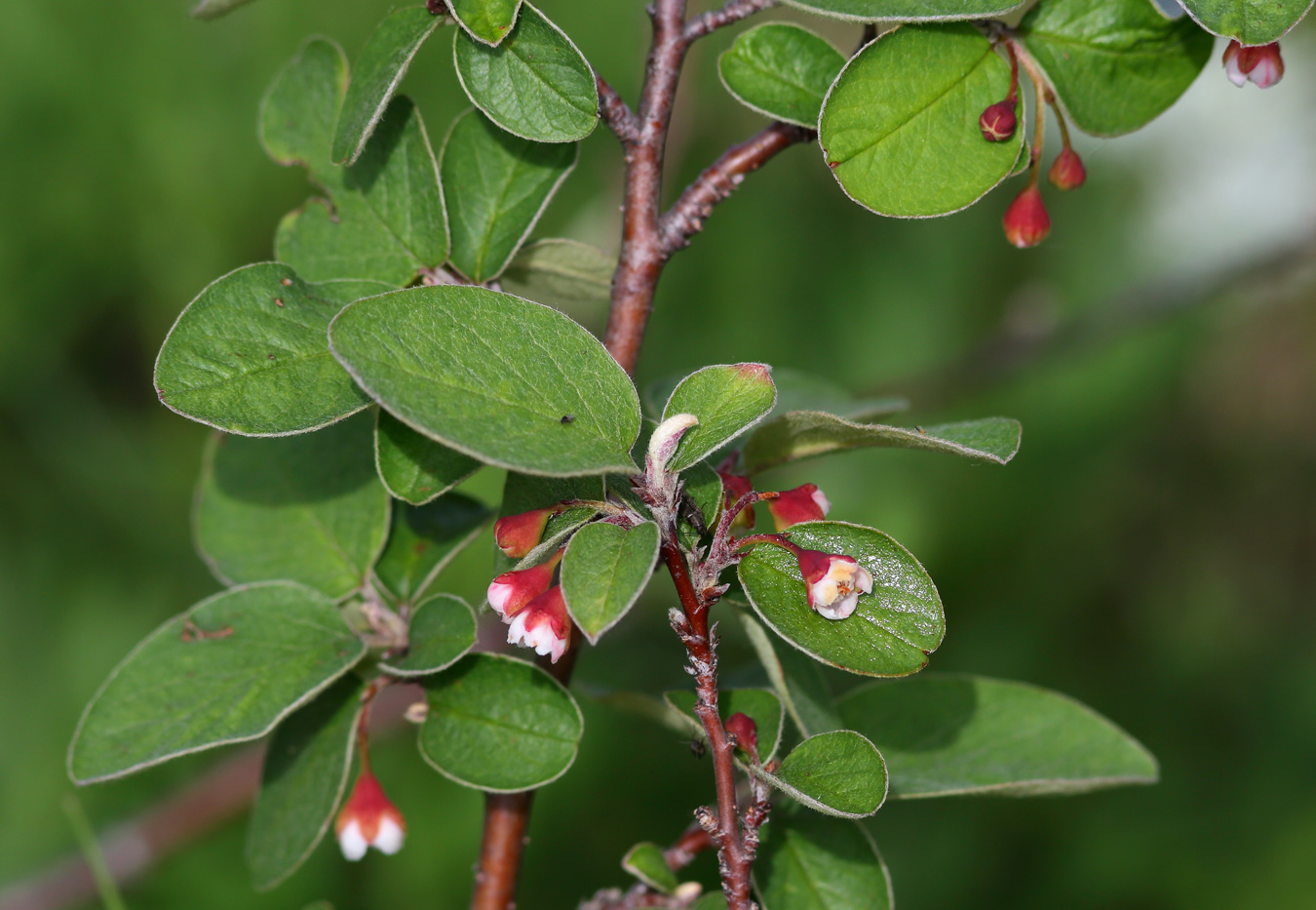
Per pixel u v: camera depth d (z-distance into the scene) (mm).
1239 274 767
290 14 755
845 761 455
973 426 463
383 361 445
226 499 498
